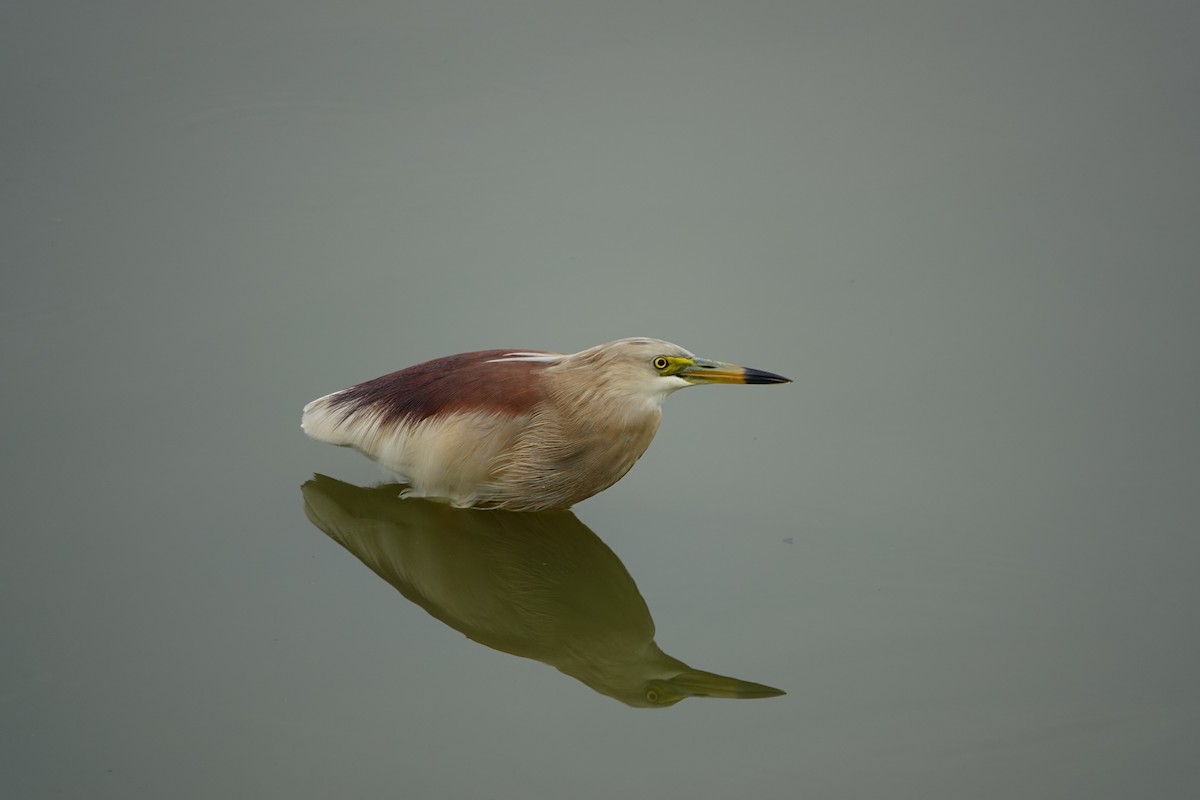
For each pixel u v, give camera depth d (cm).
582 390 1321
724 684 1170
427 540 1383
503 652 1223
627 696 1166
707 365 1326
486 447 1333
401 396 1366
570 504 1387
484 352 1420
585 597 1325
